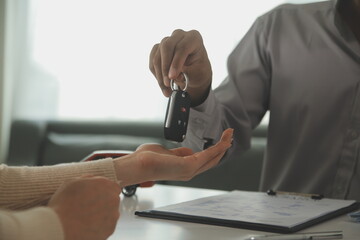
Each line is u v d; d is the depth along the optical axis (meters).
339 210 0.66
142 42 2.30
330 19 1.10
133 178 0.59
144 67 2.30
